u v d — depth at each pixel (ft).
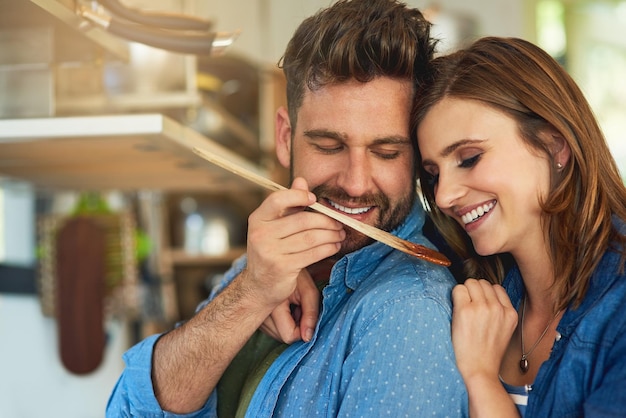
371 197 3.51
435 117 3.39
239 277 3.39
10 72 4.10
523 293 3.70
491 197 3.34
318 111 3.47
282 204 3.10
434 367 3.10
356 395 3.10
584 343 3.14
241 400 3.59
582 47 9.53
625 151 9.56
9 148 4.08
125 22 3.72
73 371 6.67
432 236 4.08
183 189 6.31
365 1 3.55
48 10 3.41
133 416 3.65
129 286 6.77
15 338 7.11
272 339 3.78
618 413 2.88
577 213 3.37
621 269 3.18
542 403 3.23
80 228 6.65
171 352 3.58
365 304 3.22
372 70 3.42
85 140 3.83
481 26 8.98
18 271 7.13
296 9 8.35
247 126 7.43
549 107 3.33
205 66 6.28
